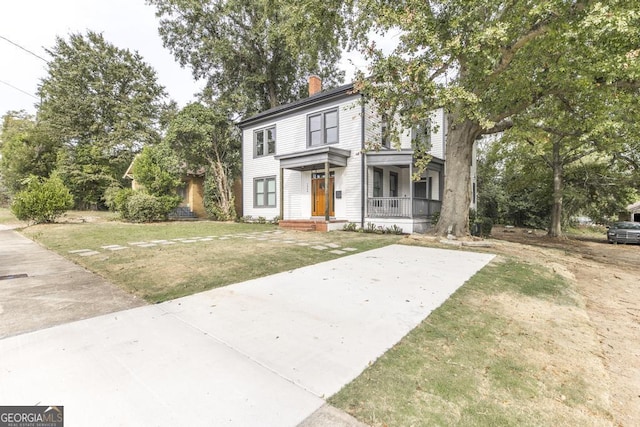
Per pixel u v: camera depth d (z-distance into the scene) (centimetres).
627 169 1606
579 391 221
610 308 459
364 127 1260
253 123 1694
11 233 1112
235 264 600
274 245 839
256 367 236
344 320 335
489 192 2367
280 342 280
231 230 1223
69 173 2202
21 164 2084
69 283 464
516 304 413
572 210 1898
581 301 459
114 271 536
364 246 847
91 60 2447
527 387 223
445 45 700
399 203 1200
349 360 250
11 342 270
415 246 858
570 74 808
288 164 1365
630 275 732
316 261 646
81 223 1418
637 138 989
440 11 759
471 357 264
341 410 189
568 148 1572
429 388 216
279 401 196
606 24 584
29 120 2417
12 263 600
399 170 1563
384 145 1312
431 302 399
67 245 813
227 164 1778
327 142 1388
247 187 1738
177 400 194
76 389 203
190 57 2155
